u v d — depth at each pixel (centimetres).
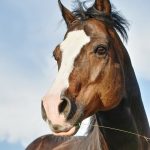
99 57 469
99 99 471
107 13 511
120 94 477
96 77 464
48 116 436
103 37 477
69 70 457
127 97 490
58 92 443
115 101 474
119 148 491
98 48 469
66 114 441
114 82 473
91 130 522
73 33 480
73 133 449
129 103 492
